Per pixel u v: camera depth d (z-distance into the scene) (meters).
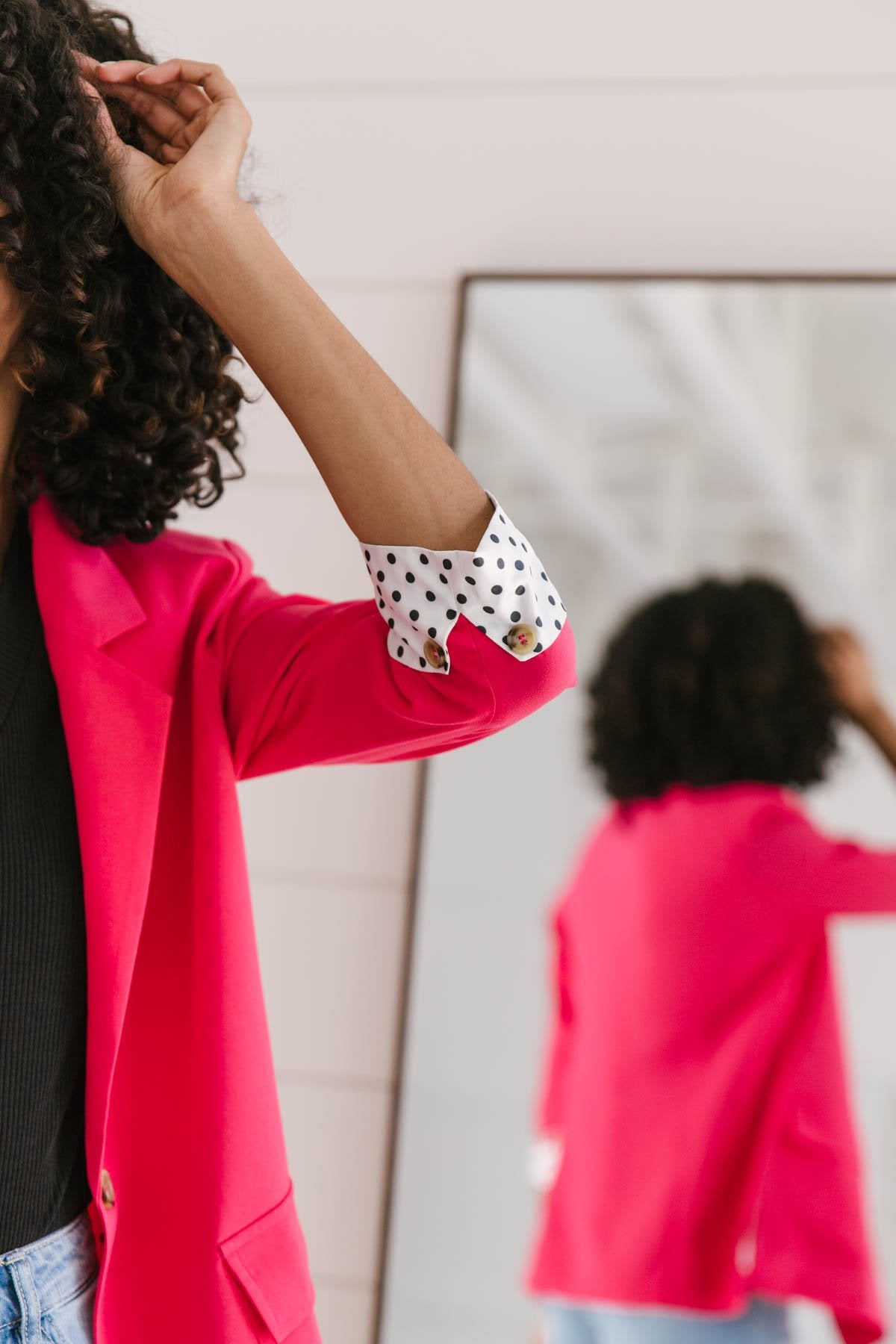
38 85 0.75
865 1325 1.48
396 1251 1.60
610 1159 1.56
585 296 1.70
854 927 1.54
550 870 1.63
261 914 1.71
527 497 1.68
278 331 0.76
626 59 1.75
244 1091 0.81
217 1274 0.78
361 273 1.77
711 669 1.61
